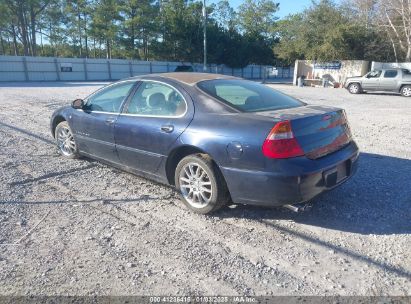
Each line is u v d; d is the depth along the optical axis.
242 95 4.37
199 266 3.16
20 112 11.43
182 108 4.29
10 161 6.04
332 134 3.97
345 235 3.69
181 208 4.33
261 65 61.22
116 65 44.06
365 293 2.82
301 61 33.59
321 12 33.34
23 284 2.89
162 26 52.12
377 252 3.38
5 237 3.60
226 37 54.66
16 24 53.31
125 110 4.93
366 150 7.01
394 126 9.77
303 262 3.23
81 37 57.16
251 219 4.04
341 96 20.55
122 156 4.98
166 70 49.56
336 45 32.03
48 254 3.31
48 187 4.94
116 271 3.07
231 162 3.75
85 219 4.02
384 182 5.12
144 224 3.92
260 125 3.65
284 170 3.51
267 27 71.88
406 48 34.34
